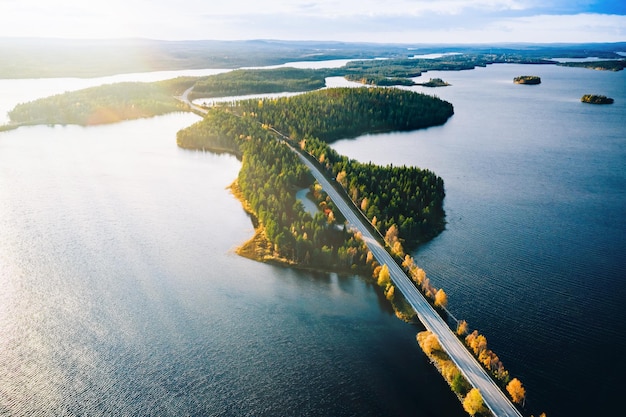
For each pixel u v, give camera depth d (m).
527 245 136.50
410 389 83.94
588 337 96.44
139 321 102.75
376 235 136.50
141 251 132.75
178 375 87.50
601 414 77.88
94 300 110.38
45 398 82.44
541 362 89.25
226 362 90.69
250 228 146.75
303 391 83.75
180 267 124.25
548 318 102.50
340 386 84.75
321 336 97.62
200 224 149.50
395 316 103.94
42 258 129.12
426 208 149.25
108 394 83.31
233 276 119.81
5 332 99.12
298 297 110.94
